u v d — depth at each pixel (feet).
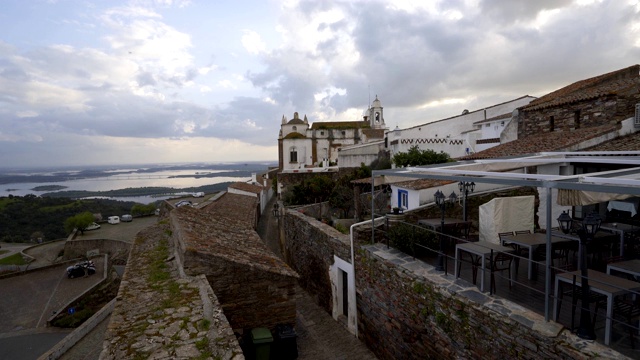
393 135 116.88
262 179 194.18
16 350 72.69
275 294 26.89
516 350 18.74
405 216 37.68
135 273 26.84
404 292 28.09
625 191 15.08
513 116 65.21
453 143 108.37
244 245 33.27
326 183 92.94
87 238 166.71
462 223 33.73
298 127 202.08
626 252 27.84
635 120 42.09
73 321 84.02
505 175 22.58
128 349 16.16
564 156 35.06
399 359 29.14
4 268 137.90
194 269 25.44
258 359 24.45
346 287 39.50
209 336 17.28
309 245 48.85
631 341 17.25
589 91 52.60
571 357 16.14
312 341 35.60
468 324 21.83
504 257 24.82
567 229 24.07
